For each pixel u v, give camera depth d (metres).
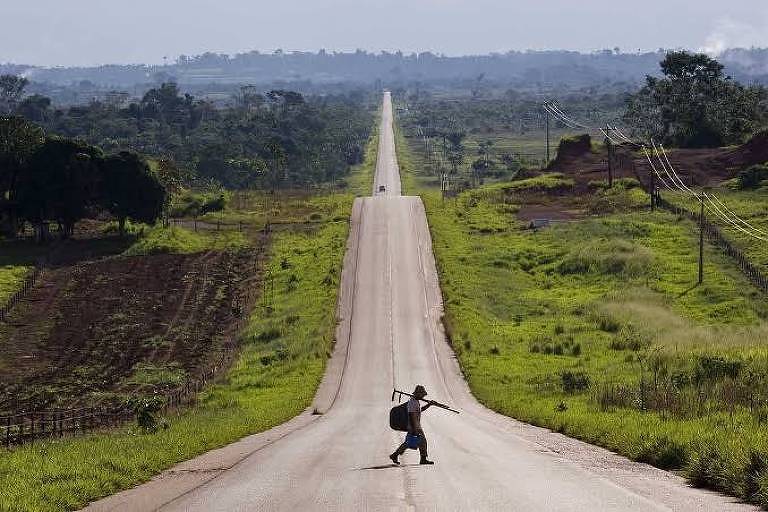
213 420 81.44
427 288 188.62
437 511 34.31
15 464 51.25
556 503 35.53
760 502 35.47
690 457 45.09
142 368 138.12
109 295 192.12
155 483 45.75
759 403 67.75
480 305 174.25
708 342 123.56
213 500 38.78
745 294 168.00
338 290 187.25
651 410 70.94
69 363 143.38
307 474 45.41
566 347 138.12
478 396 108.38
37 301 186.38
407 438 49.41
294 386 118.38
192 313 178.25
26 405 115.75
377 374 129.25
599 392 85.19
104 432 80.06
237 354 145.88
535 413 79.62
